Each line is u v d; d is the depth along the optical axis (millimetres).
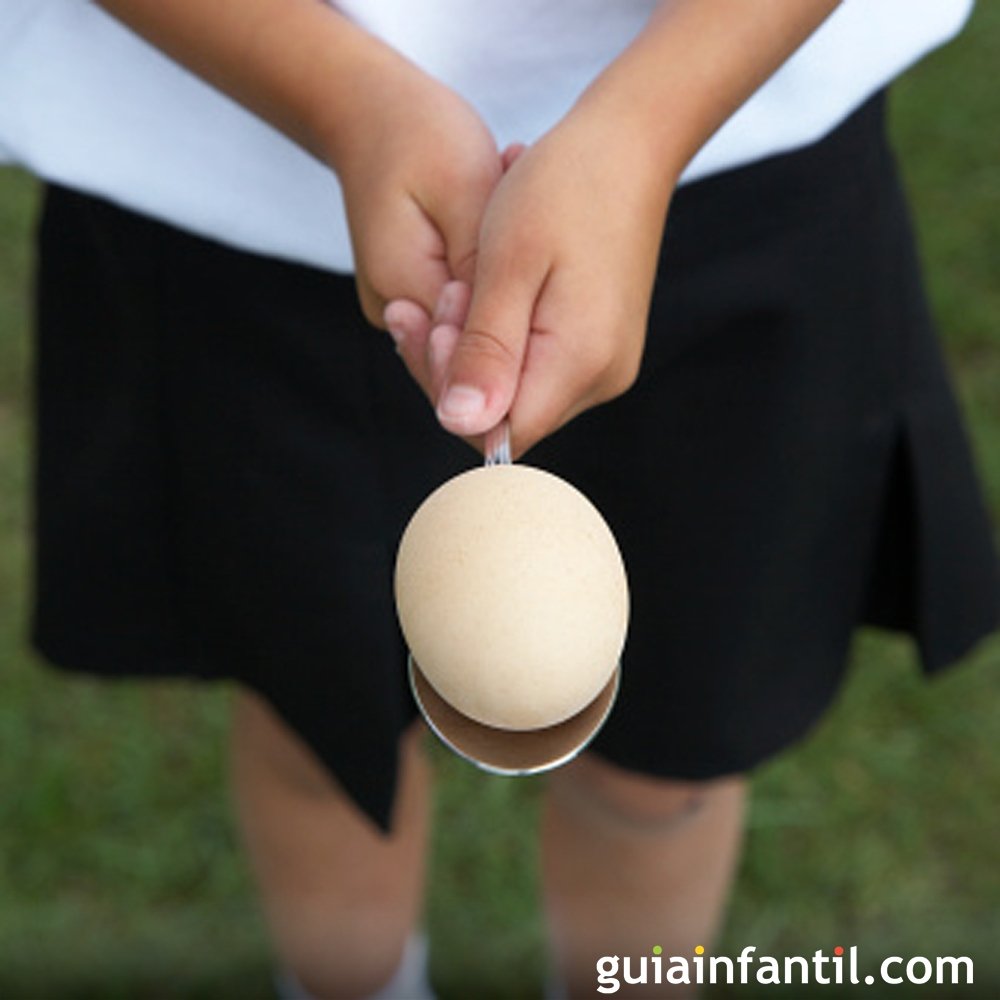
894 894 1003
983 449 1191
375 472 704
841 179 692
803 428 717
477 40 639
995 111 1472
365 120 576
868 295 719
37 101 669
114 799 1034
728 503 721
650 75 572
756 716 766
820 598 764
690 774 771
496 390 528
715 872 856
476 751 534
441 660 522
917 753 1059
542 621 516
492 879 1013
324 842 847
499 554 521
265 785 841
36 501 767
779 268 688
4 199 1388
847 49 662
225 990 961
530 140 666
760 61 585
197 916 992
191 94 655
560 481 542
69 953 971
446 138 566
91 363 728
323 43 584
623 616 530
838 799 1037
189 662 770
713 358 698
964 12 691
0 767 1043
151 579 752
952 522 774
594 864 847
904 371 746
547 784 847
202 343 699
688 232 674
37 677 1083
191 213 670
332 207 659
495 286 543
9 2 659
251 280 683
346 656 725
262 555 721
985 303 1303
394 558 717
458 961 981
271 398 699
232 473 713
